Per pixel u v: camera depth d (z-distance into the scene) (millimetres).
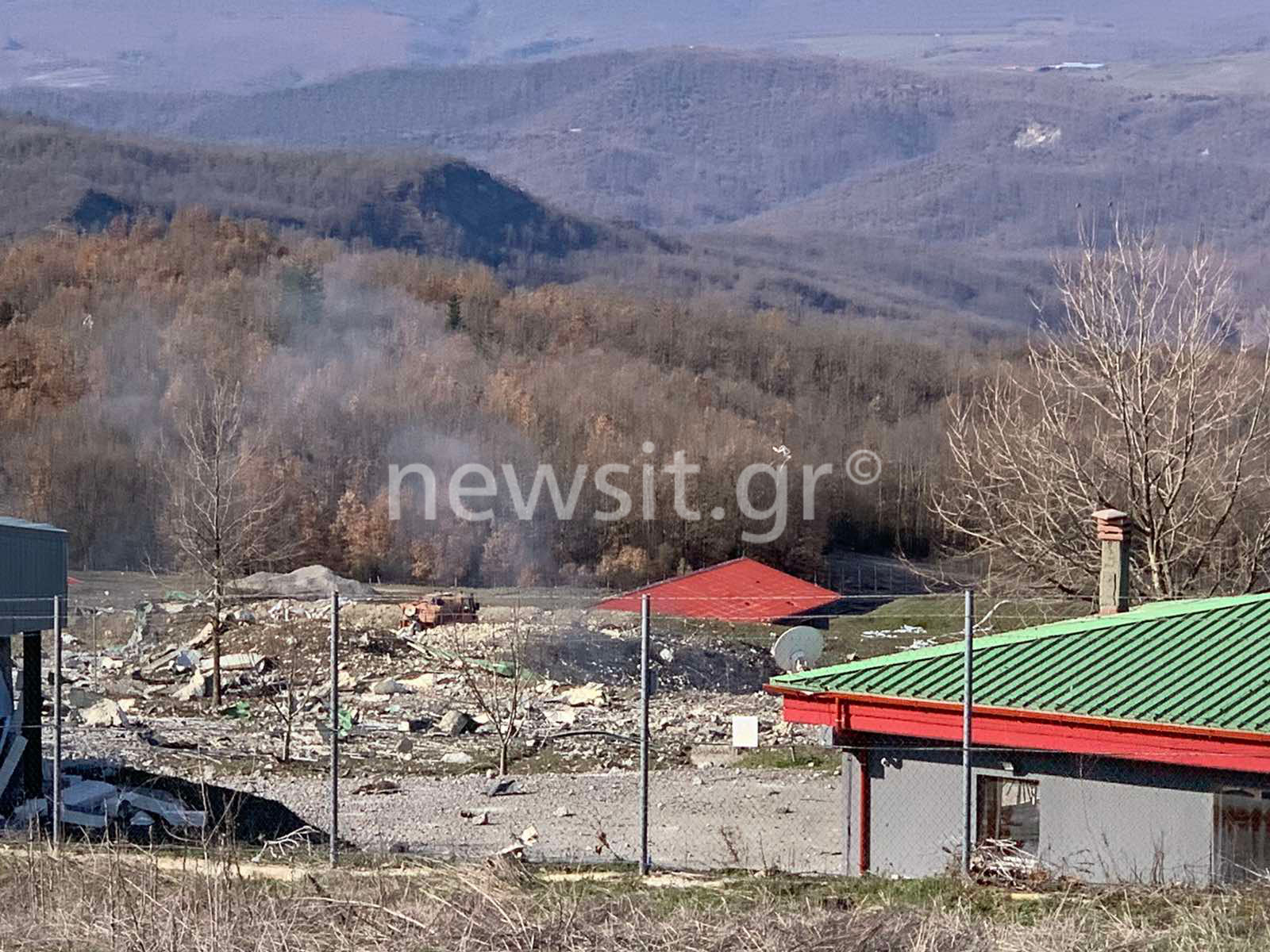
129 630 54062
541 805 30266
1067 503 36188
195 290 154625
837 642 60188
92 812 25859
